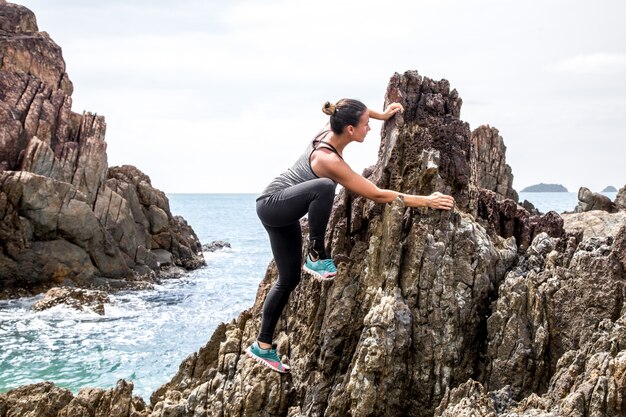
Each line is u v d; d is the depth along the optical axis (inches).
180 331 770.2
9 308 874.8
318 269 257.1
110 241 1092.5
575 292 277.6
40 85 1250.6
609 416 217.3
